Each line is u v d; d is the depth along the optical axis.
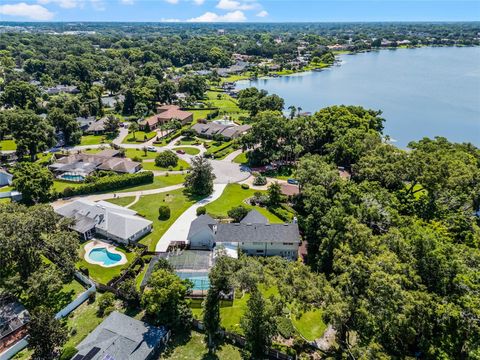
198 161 91.31
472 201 67.81
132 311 52.78
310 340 48.34
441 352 38.19
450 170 70.50
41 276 50.66
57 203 87.31
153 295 47.69
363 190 71.56
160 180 102.12
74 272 57.31
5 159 116.94
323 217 65.19
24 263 53.62
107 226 73.06
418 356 41.69
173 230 75.81
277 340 48.16
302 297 42.19
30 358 44.50
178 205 87.06
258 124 111.69
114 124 148.62
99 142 138.38
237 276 42.44
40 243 54.84
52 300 54.66
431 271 42.66
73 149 129.38
